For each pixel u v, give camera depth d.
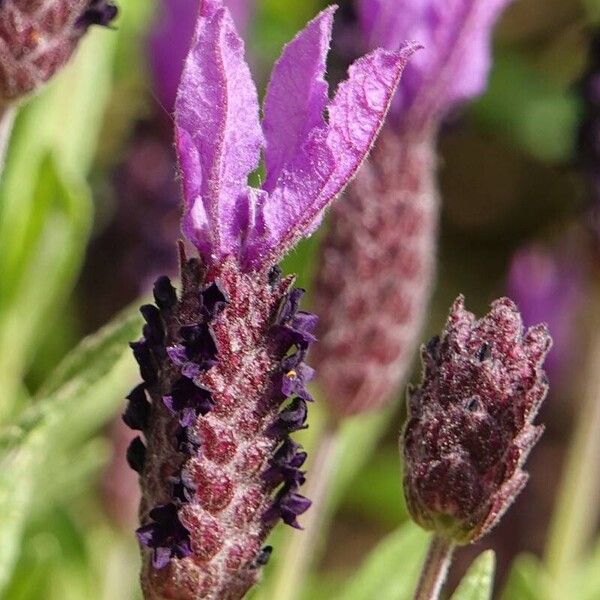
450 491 0.20
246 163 0.19
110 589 0.32
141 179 0.31
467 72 0.26
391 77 0.19
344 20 0.26
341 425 0.26
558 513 0.31
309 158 0.19
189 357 0.19
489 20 0.26
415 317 0.26
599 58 0.28
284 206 0.19
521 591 0.28
